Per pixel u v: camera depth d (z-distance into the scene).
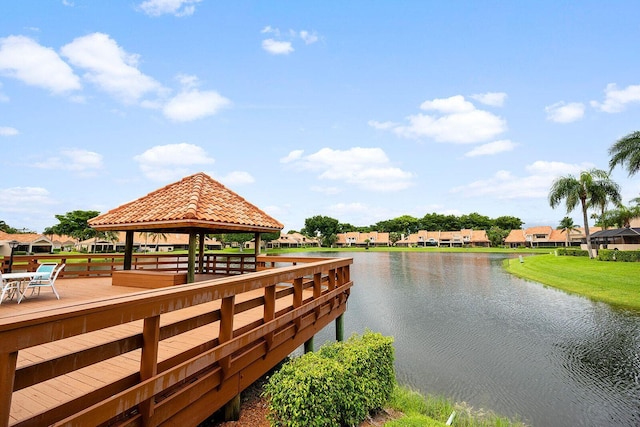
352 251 95.06
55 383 2.91
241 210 8.95
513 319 16.39
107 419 2.14
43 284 7.29
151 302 2.42
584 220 36.00
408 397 7.39
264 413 4.80
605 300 19.23
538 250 82.50
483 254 73.44
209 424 4.32
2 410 1.56
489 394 8.82
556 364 10.84
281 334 4.98
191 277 7.56
